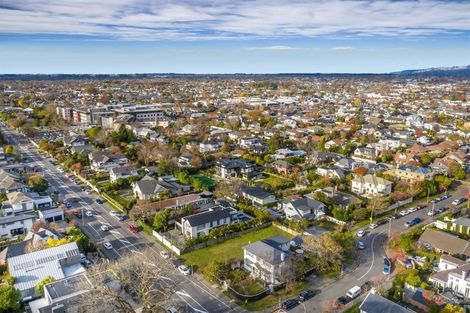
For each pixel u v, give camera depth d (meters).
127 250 69.62
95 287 48.50
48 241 65.25
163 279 59.28
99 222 81.62
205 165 123.44
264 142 151.62
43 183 99.69
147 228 77.12
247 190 95.88
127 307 47.28
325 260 62.28
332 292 57.00
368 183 99.38
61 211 81.31
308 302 54.69
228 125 184.88
